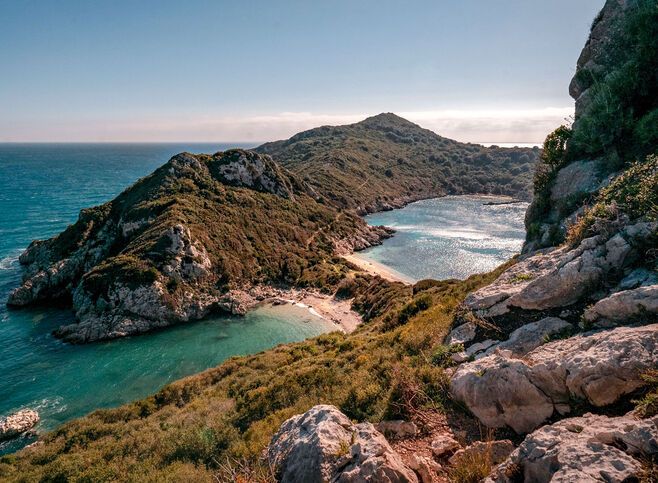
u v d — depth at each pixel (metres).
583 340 7.98
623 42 21.33
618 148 17.20
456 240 107.56
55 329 54.81
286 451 8.16
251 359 35.06
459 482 6.68
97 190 189.88
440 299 24.92
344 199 145.62
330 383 17.12
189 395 30.00
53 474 18.52
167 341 53.25
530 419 7.84
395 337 19.12
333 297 69.44
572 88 24.97
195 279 64.31
